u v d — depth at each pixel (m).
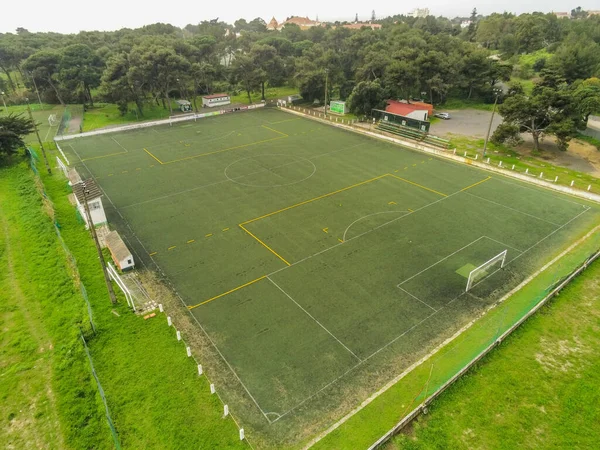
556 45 104.38
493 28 131.50
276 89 96.44
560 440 16.95
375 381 19.86
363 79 78.75
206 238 32.31
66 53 78.38
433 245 30.91
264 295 25.84
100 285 26.81
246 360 21.09
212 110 75.81
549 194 39.28
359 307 24.70
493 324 23.14
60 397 19.03
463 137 57.09
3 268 28.75
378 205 37.34
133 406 18.42
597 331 22.61
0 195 40.44
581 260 28.78
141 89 72.56
